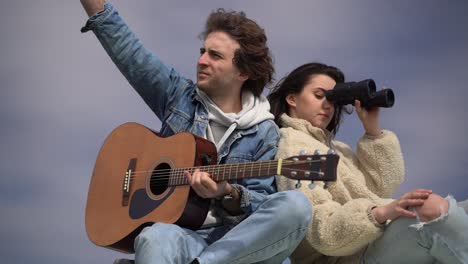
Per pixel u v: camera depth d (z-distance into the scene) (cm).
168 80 573
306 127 583
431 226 484
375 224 504
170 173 527
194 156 525
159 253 486
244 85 579
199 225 520
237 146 554
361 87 566
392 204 498
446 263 490
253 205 517
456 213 481
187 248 500
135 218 529
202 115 559
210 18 580
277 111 600
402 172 582
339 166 566
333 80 596
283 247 504
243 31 568
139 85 573
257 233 498
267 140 560
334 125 616
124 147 558
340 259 537
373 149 579
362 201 513
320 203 532
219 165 510
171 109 567
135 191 539
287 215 497
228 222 526
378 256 513
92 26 569
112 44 570
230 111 570
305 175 489
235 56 564
